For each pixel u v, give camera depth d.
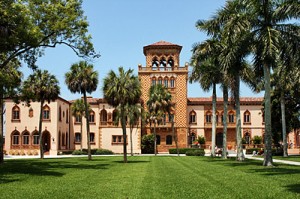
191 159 44.25
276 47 27.22
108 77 39.12
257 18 29.39
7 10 25.69
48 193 15.70
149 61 74.12
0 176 23.08
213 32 39.12
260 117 76.56
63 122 71.56
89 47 32.72
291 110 54.38
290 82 44.56
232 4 33.28
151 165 33.62
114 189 16.81
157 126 73.00
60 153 67.12
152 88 61.34
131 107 60.69
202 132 76.00
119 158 49.09
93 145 74.50
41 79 49.62
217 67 42.94
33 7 29.80
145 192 15.71
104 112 73.75
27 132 67.31
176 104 73.69
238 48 29.80
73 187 17.66
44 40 31.61
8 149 66.69
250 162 35.47
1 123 37.84
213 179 20.47
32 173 25.31
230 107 77.12
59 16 30.84
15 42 26.88
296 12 27.14
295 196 14.19
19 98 35.00
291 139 74.19
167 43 74.94
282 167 28.33
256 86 39.66
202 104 76.62
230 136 76.44
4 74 30.00
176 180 20.20
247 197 14.08
